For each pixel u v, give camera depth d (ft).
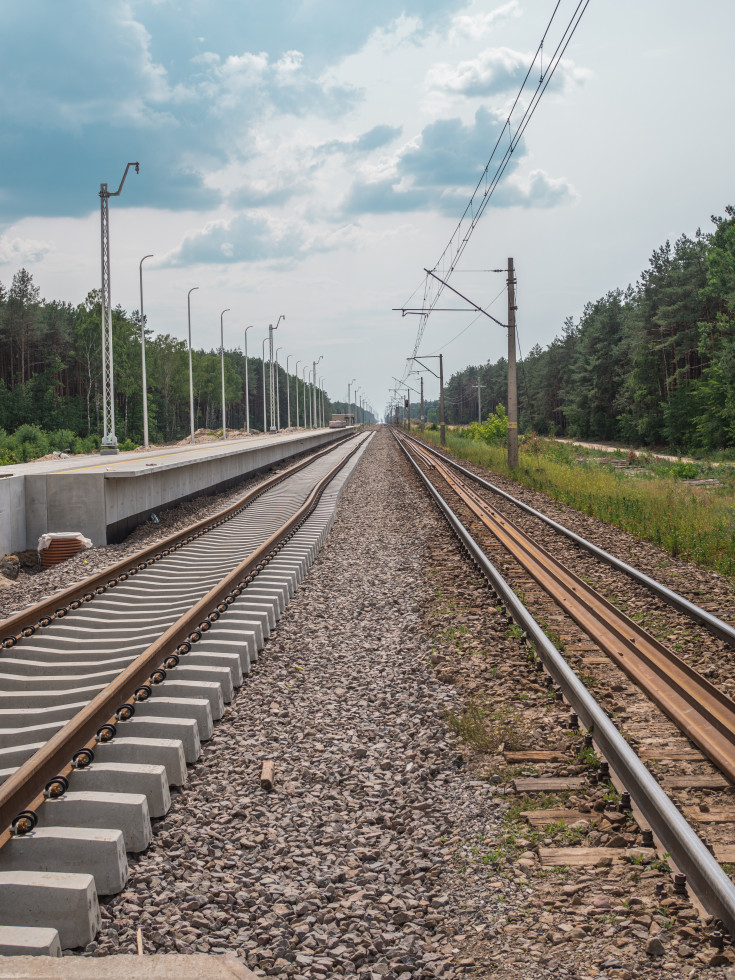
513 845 15.75
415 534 57.52
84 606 34.68
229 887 14.71
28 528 56.59
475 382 640.58
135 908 13.94
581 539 50.78
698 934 12.36
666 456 191.83
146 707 21.35
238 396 501.15
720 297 185.88
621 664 26.43
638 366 234.38
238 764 20.08
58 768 16.92
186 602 34.53
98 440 223.71
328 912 13.96
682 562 45.73
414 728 22.47
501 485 95.20
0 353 304.71
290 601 37.50
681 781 18.01
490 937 13.01
